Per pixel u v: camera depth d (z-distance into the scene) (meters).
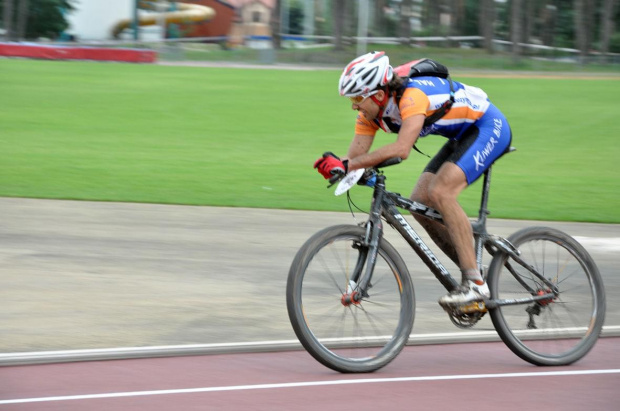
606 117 58.69
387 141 44.44
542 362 11.62
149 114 53.50
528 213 24.73
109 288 14.80
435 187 11.30
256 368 10.77
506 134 11.74
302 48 164.88
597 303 12.23
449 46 183.88
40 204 23.48
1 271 15.73
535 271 11.98
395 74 11.10
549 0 197.50
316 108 60.31
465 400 9.72
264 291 14.98
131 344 11.68
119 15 171.00
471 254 11.37
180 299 14.23
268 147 40.25
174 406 9.11
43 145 38.19
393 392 9.95
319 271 10.78
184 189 27.30
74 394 9.45
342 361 10.69
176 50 135.38
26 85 70.69
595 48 193.50
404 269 11.35
